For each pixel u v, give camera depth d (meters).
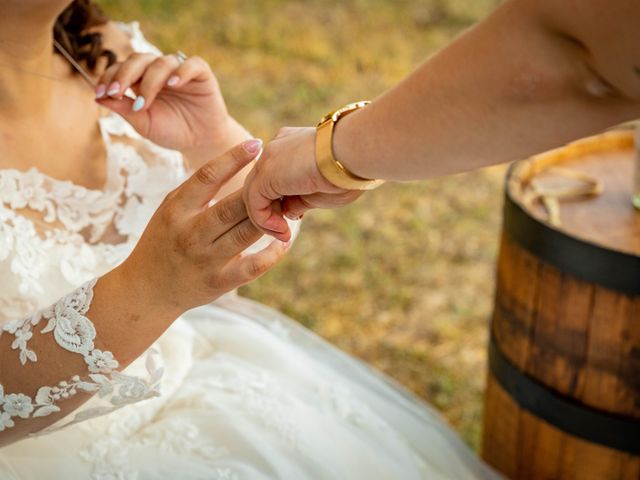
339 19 5.18
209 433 1.45
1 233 1.32
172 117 1.54
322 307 3.08
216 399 1.52
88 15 1.58
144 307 1.22
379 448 1.57
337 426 1.57
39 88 1.44
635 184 1.86
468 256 3.38
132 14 5.04
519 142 0.97
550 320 1.74
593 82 0.90
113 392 1.28
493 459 2.00
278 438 1.48
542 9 0.89
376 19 5.20
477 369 2.82
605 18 0.85
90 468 1.37
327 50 4.84
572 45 0.89
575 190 1.92
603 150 2.10
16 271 1.33
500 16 0.93
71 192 1.45
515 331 1.83
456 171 1.05
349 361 1.83
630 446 1.73
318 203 1.19
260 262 1.19
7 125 1.42
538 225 1.71
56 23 1.51
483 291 3.20
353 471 1.51
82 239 1.46
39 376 1.24
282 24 5.09
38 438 1.39
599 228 1.80
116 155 1.54
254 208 1.15
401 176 1.08
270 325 1.82
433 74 0.99
